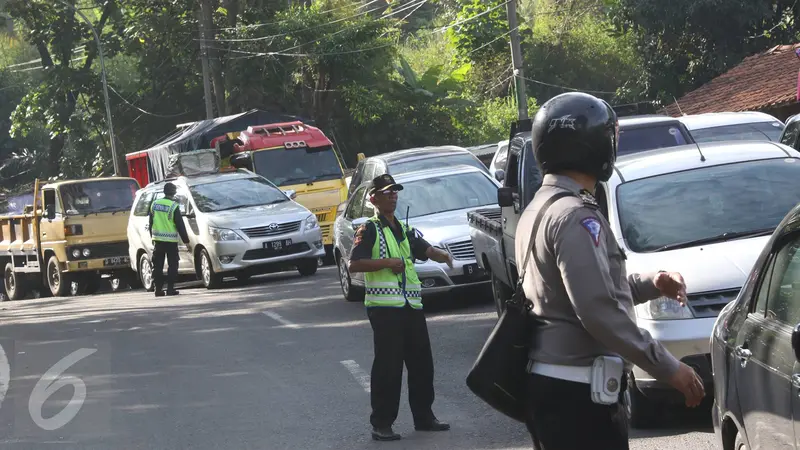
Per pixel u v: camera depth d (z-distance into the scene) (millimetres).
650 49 41000
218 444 8234
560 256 3678
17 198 29875
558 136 3852
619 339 3598
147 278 24016
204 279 21734
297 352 12258
